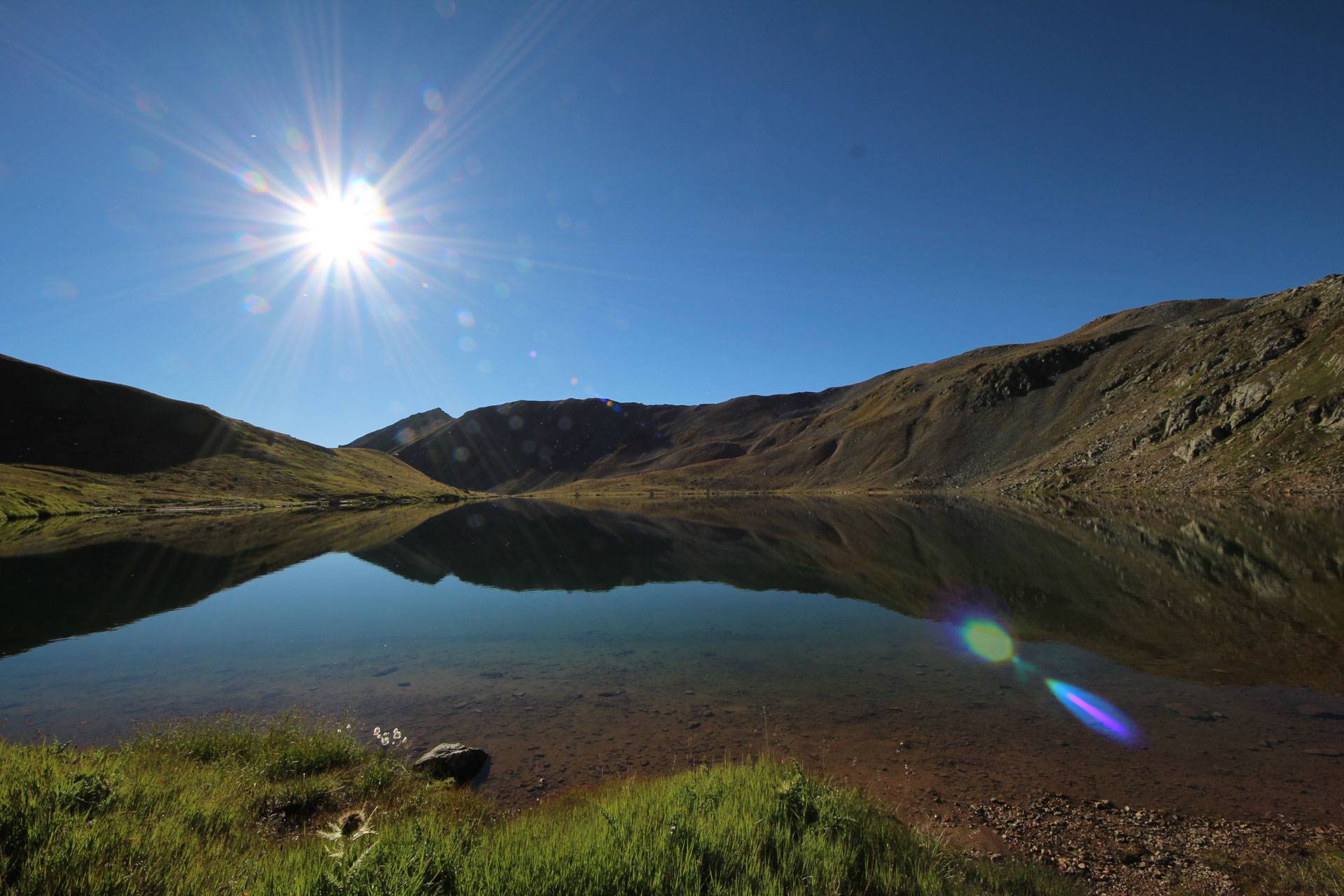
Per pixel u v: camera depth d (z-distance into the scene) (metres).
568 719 13.85
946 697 14.96
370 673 17.73
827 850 5.94
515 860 5.19
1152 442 105.62
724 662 18.45
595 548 55.75
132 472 122.19
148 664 18.88
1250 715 13.09
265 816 8.09
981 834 8.60
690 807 7.10
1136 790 9.97
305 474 153.38
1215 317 169.38
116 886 4.62
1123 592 27.14
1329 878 6.95
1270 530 43.44
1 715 14.47
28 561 42.00
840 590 31.52
